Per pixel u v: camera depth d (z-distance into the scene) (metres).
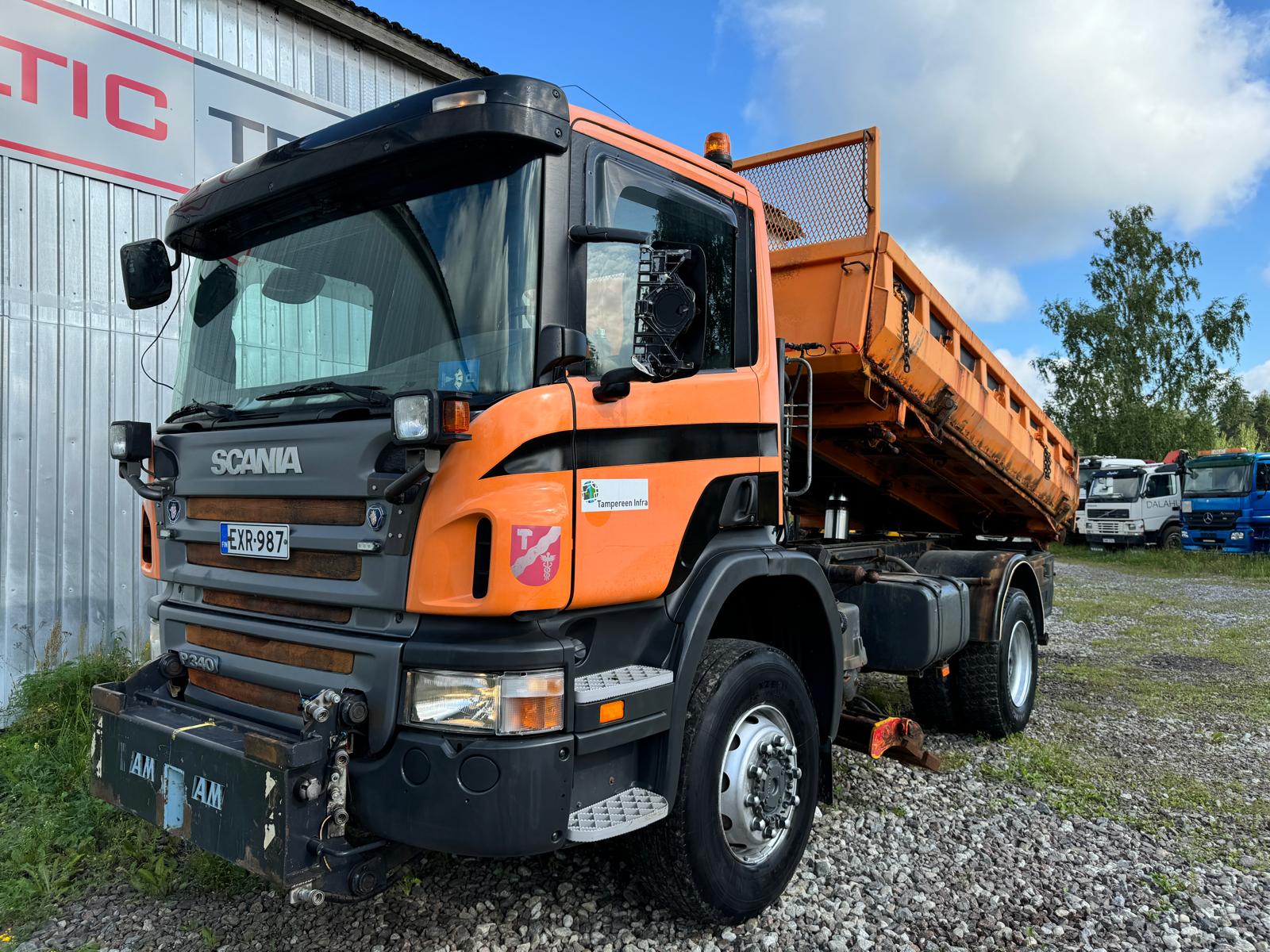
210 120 6.61
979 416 6.02
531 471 2.53
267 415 2.98
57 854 3.70
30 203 5.71
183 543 3.30
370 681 2.57
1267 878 3.75
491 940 3.09
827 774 3.80
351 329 2.97
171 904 3.35
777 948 3.10
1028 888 3.59
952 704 5.61
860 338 4.82
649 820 2.71
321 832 2.44
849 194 5.02
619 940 3.11
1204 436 31.98
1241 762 5.28
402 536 2.51
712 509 3.25
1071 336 33.53
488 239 2.71
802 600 3.76
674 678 2.90
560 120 2.74
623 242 2.71
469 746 2.42
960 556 5.81
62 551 5.89
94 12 5.94
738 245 3.67
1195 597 13.77
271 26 6.98
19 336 5.68
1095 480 24.53
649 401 2.96
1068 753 5.39
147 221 6.27
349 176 3.00
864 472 6.14
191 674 3.27
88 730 4.94
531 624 2.54
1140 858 3.90
